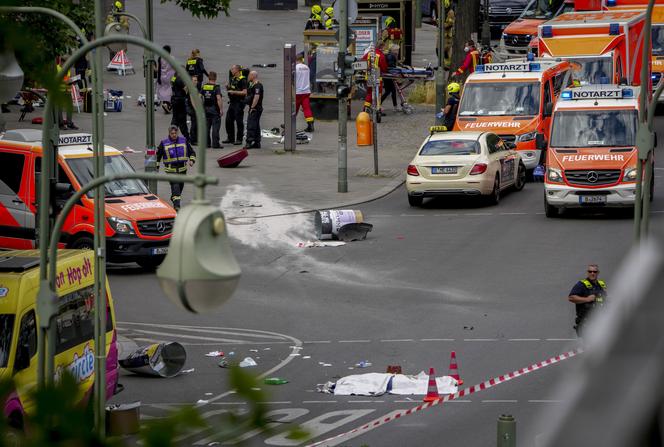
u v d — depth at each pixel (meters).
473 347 47.47
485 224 75.31
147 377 45.03
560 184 75.81
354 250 68.88
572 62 101.31
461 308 54.47
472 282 59.75
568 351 46.06
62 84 8.07
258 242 71.69
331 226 71.56
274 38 171.00
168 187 88.31
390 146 108.25
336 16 121.75
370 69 109.81
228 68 145.75
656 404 3.01
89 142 66.38
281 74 145.12
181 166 77.19
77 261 38.12
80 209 63.44
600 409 3.03
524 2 174.25
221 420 7.59
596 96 79.94
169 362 45.38
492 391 40.94
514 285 58.66
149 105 69.31
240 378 7.83
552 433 3.05
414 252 67.56
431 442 35.66
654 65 115.00
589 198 75.31
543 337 48.69
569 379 3.19
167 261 15.29
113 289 61.38
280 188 88.62
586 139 77.56
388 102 133.00
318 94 121.44
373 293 58.25
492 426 37.06
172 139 77.00
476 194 80.50
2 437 6.49
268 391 7.91
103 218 34.81
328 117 121.56
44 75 7.99
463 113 93.56
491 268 62.72
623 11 111.75
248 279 62.44
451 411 38.97
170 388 43.22
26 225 63.66
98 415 7.48
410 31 145.75
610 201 75.12
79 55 21.52
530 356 45.69
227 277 15.23
